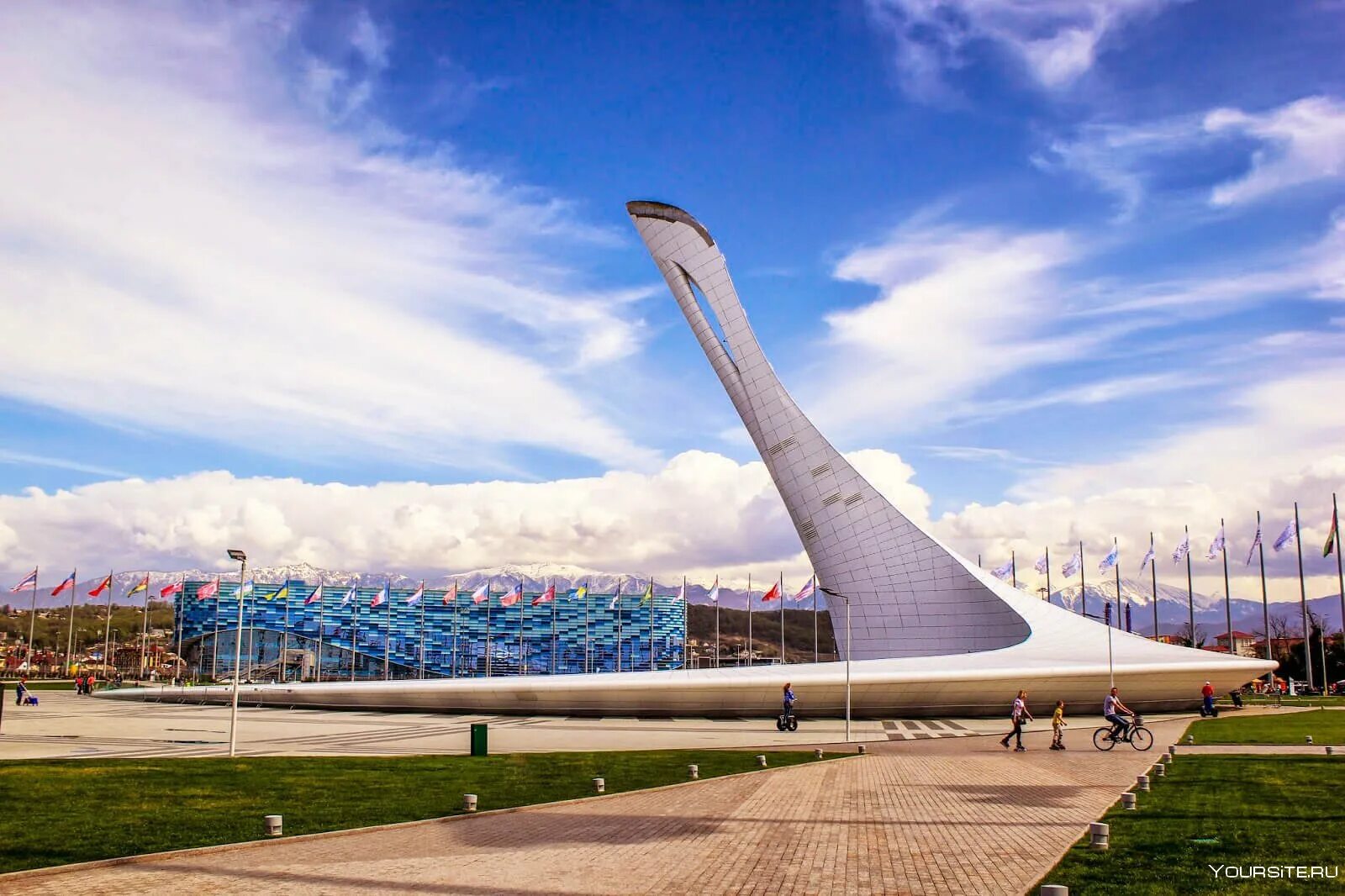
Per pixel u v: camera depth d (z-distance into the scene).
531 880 11.57
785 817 16.12
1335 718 41.09
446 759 24.69
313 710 50.50
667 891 11.05
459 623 111.00
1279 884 10.88
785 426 57.06
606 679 43.44
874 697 42.34
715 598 77.94
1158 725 37.56
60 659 123.06
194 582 100.38
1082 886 10.86
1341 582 60.44
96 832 14.38
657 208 58.38
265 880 11.54
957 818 16.00
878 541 55.56
